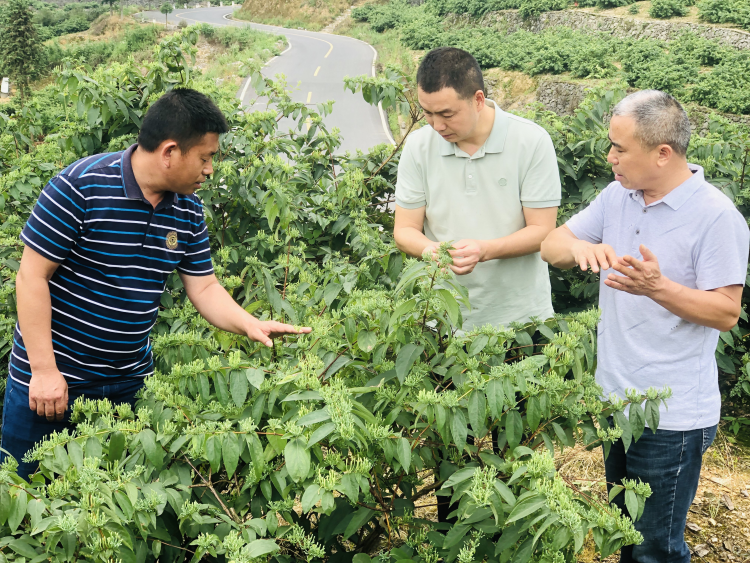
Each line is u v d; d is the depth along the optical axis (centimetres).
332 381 191
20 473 244
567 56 2159
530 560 163
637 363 231
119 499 148
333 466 171
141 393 205
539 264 272
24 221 367
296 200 360
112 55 4503
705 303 210
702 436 230
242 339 251
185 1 8081
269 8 5969
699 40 1927
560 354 203
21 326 224
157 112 214
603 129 407
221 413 190
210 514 178
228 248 332
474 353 199
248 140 400
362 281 296
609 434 204
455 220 267
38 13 6091
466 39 2997
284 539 182
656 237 228
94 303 233
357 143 2045
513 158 253
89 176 219
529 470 157
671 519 237
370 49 3866
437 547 182
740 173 427
